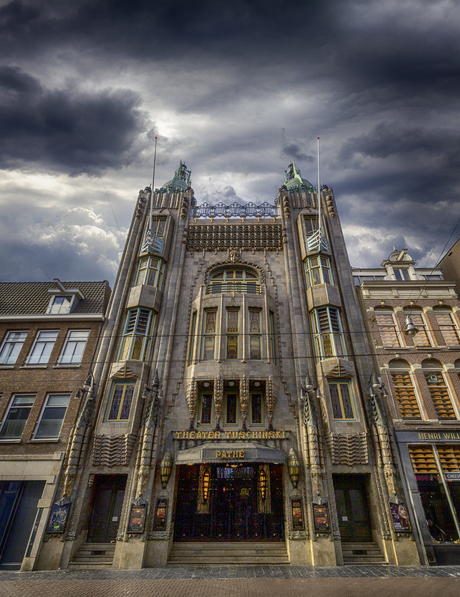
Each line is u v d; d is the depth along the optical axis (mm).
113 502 17688
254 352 20312
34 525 16031
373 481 17250
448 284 22797
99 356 20438
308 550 15789
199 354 20156
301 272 23375
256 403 19594
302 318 21500
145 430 17719
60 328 21891
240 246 25391
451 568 14797
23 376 20203
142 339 20875
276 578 13445
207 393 19781
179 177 38219
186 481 18562
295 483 17031
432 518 16516
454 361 20500
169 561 15867
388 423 18219
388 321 22109
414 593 11297
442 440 17859
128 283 23250
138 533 15852
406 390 19797
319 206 24656
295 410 19031
